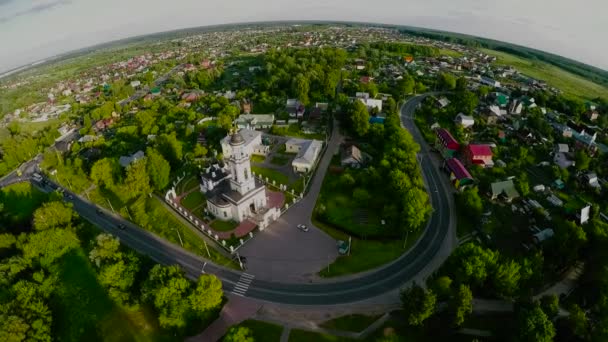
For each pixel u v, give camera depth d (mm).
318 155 141375
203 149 143625
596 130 157875
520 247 91312
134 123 187375
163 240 99312
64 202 112688
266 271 86188
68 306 81062
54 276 88375
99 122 198625
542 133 154500
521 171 126688
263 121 171625
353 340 69062
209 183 111812
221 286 80312
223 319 74000
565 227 83438
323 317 74125
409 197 96125
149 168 115375
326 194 115375
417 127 169625
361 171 122812
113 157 144000
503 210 106375
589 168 125875
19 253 95312
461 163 128250
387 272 85312
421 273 84750
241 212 101312
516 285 72312
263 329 71562
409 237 96312
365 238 94875
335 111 182500
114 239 84125
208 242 96375
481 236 96188
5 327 66938
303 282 82938
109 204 118688
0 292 82062
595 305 73250
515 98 199750
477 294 77812
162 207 112625
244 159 97500
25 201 127125
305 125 167625
